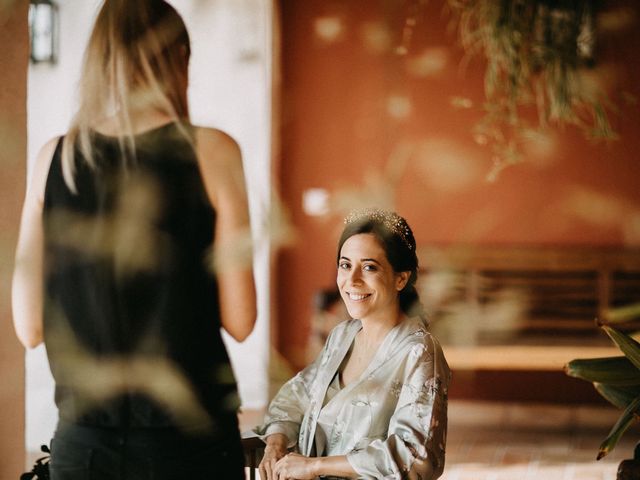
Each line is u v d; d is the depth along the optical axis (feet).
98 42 4.12
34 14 8.33
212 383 4.31
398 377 6.22
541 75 10.34
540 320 19.76
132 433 4.37
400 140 20.17
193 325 4.28
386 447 5.82
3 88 8.07
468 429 18.34
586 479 14.60
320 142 20.62
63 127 14.57
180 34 4.19
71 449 4.48
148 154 4.18
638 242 19.65
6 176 7.93
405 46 11.51
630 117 19.07
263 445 6.84
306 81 20.63
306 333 20.84
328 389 6.45
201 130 4.31
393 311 6.44
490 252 19.85
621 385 5.76
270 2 19.02
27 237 4.48
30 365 11.64
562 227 19.86
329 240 20.66
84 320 4.30
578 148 19.60
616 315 5.57
